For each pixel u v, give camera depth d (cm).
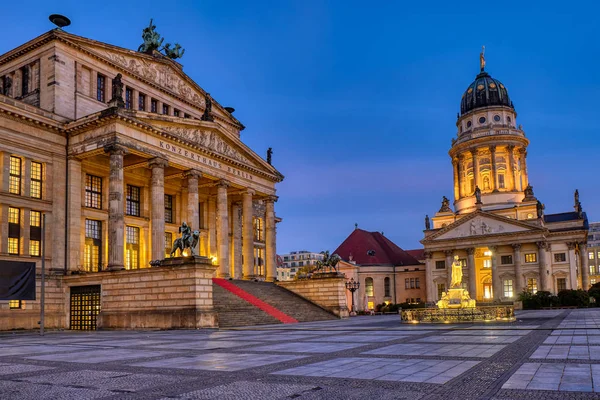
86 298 5025
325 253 6750
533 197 12019
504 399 1135
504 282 11494
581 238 11394
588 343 2253
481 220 11694
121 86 5284
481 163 12950
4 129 4875
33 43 5522
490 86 13325
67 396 1278
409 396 1189
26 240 4956
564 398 1128
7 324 4659
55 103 5344
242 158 7062
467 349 2114
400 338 2769
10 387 1427
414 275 12988
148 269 4525
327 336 3075
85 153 5281
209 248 7181
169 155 5769
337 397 1195
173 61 7044
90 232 5659
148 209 6359
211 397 1222
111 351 2416
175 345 2645
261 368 1680
